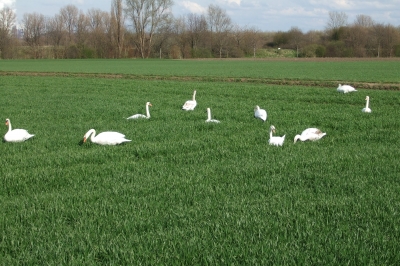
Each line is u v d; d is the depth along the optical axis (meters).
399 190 8.69
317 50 109.50
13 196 8.85
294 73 51.50
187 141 13.33
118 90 32.81
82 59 105.31
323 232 6.73
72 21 117.56
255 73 52.00
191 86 35.72
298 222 7.13
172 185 9.13
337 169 10.30
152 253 6.10
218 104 23.36
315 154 11.74
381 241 6.34
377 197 8.22
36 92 31.50
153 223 7.14
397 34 104.88
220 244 6.34
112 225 7.10
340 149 12.48
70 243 6.49
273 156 11.45
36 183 9.52
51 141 13.92
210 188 8.87
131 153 12.22
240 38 118.00
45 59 104.00
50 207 7.88
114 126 16.69
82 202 8.20
